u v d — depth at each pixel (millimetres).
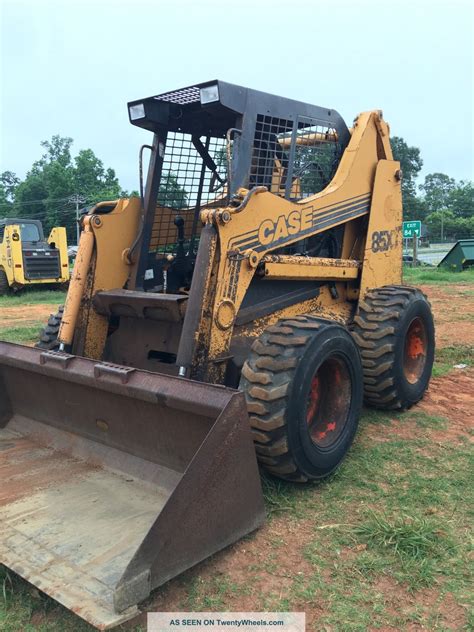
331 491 3691
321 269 4574
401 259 5703
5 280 18219
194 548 2760
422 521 3256
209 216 3561
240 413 2920
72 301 4441
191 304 3557
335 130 5016
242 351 3973
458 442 4512
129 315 4379
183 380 3098
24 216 76938
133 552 2785
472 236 72625
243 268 3754
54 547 2834
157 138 4703
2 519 3105
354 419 4070
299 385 3465
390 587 2785
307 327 3668
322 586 2791
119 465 3678
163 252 4953
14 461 3855
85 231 4543
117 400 3568
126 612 2393
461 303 12656
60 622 2605
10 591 2801
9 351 4195
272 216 3967
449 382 6289
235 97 4008
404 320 4898
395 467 4051
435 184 105125
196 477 2740
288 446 3445
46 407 4156
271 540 3150
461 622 2559
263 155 4305
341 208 4742
